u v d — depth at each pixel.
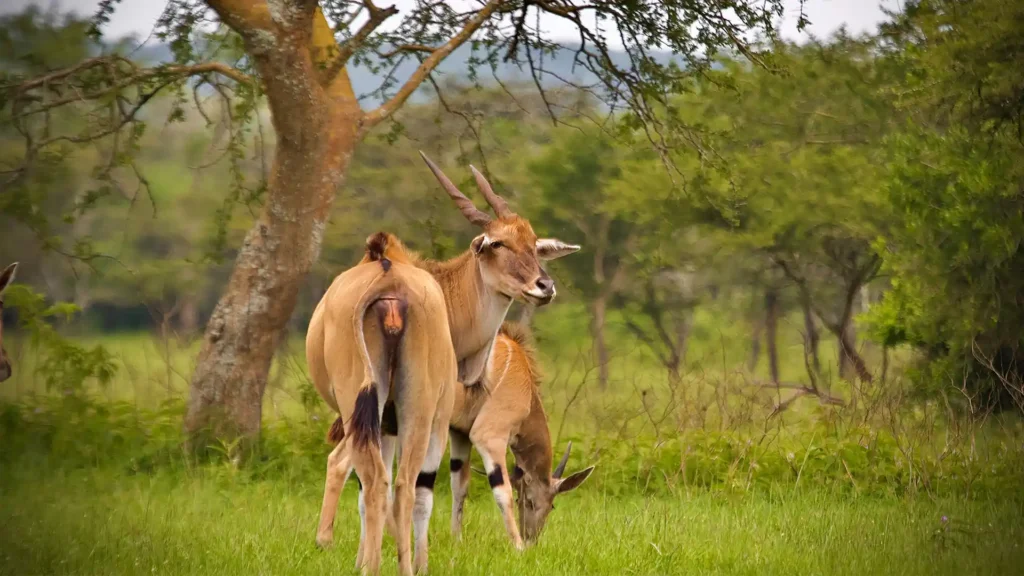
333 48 31.08
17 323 34.16
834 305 71.94
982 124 40.44
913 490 29.12
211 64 31.78
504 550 21.72
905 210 42.19
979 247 39.88
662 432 33.03
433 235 38.16
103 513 22.77
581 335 76.81
